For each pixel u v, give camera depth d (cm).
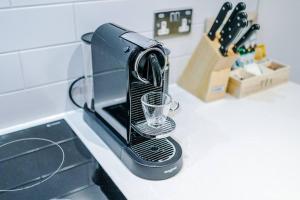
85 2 94
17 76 92
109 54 78
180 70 125
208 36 106
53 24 91
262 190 75
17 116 96
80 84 103
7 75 90
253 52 123
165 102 81
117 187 74
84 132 95
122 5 101
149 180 76
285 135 95
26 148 88
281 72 123
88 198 71
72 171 79
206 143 90
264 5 134
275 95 118
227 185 76
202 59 109
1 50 87
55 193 73
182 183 76
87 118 98
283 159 85
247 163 83
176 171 78
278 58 145
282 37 142
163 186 75
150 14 108
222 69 107
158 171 75
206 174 79
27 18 87
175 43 119
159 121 81
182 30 117
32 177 77
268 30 140
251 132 96
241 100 114
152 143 83
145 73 72
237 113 106
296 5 134
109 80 82
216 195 73
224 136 94
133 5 103
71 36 96
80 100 106
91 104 97
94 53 86
